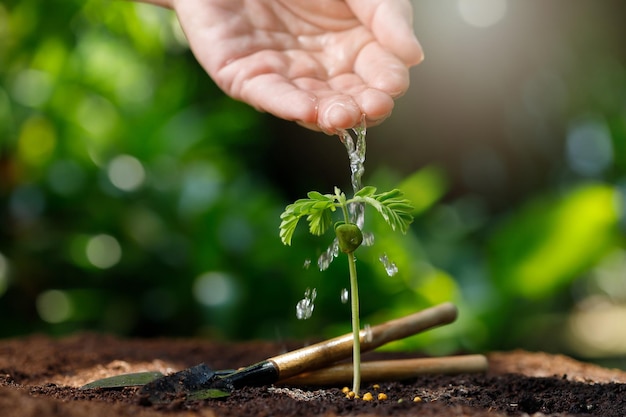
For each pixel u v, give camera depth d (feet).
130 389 6.36
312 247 16.44
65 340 9.61
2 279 16.92
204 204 16.74
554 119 24.54
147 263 17.37
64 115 18.03
